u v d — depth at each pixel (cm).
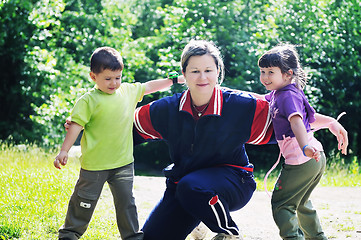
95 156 416
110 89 416
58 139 1661
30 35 1623
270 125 426
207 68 411
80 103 412
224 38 1667
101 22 1805
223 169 423
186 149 429
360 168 1240
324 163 425
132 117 434
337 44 1702
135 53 1770
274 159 1755
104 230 511
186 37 1648
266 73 430
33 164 857
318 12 1678
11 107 1686
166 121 435
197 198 399
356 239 505
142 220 579
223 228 404
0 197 599
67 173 746
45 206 570
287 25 1672
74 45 1803
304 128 394
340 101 1739
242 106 422
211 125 418
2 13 1559
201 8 1692
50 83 1650
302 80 433
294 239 411
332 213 625
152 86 456
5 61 1636
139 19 2077
